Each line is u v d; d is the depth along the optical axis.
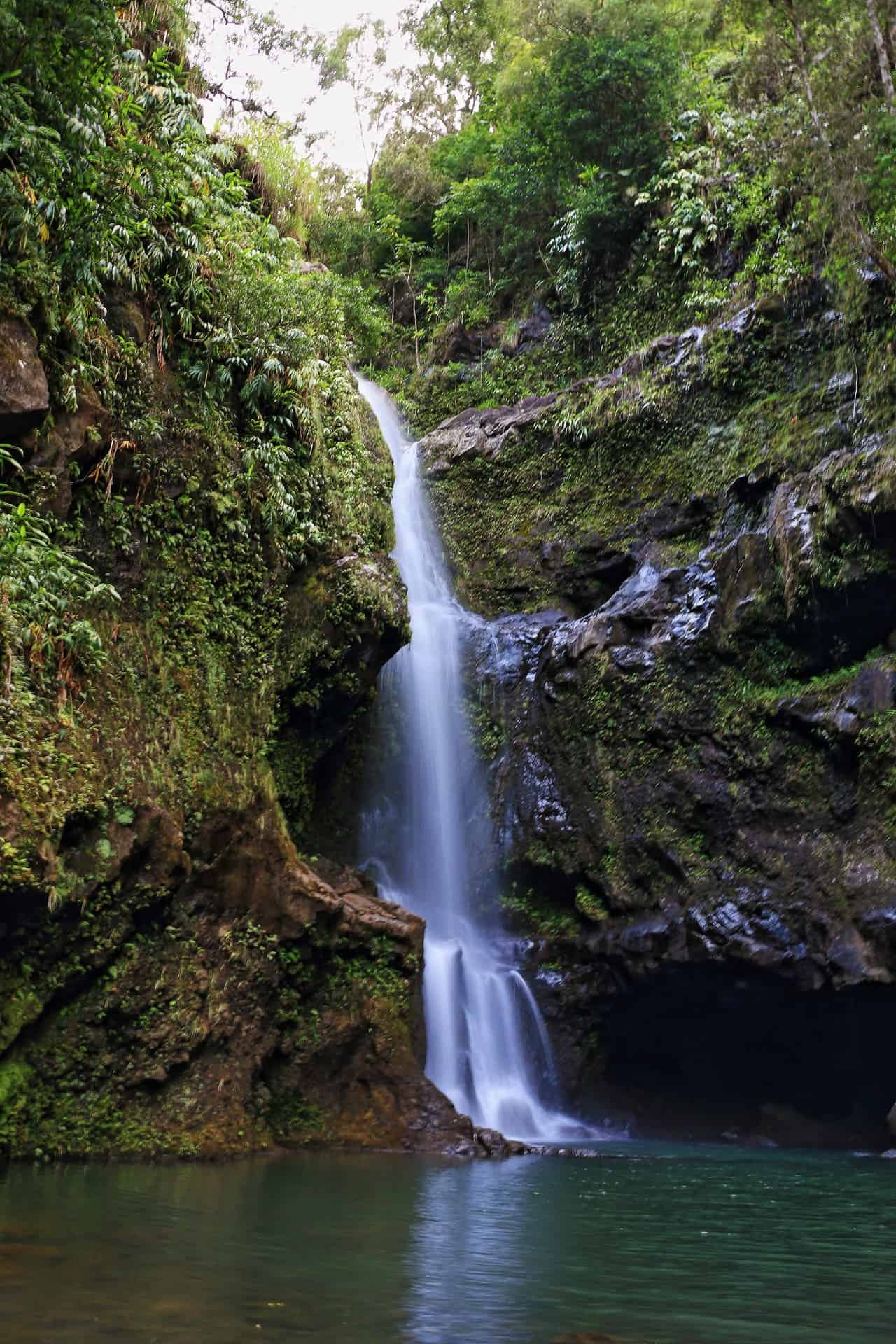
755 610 13.83
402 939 10.79
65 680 8.51
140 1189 6.59
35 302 8.88
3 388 8.37
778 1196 7.80
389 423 20.64
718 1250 5.52
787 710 13.24
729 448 15.74
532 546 17.56
